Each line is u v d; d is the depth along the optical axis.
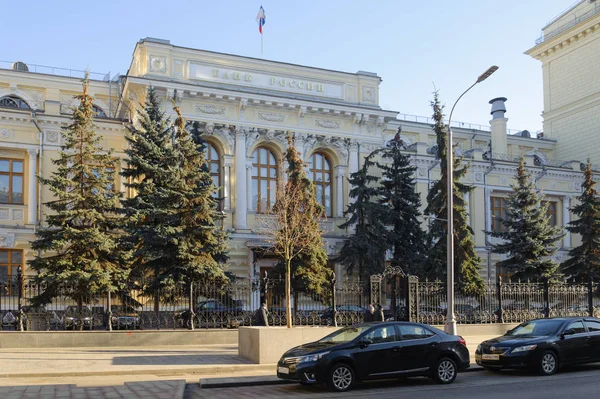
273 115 38.53
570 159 56.44
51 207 25.31
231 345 21.91
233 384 14.12
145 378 15.20
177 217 27.14
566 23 57.12
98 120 38.75
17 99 41.75
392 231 37.34
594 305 30.28
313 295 31.56
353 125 40.84
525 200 36.84
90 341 20.78
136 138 30.30
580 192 50.19
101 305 24.22
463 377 15.72
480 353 16.34
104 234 25.44
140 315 23.02
